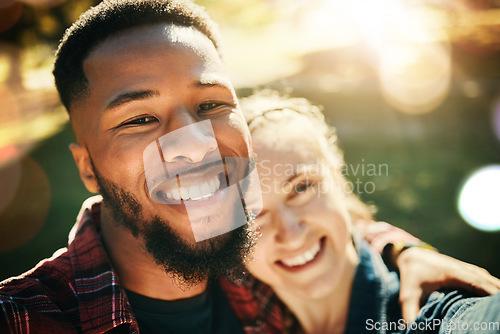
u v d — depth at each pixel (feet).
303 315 2.08
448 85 8.52
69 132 9.95
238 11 29.99
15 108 12.20
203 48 1.66
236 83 10.80
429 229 4.91
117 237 1.79
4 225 5.95
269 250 1.95
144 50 1.57
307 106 2.41
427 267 1.95
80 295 1.71
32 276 1.70
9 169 8.09
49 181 7.44
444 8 17.20
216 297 1.98
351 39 14.32
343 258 2.02
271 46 19.71
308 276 1.98
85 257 1.78
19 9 13.60
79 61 1.63
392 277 2.00
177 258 1.59
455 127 7.88
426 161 6.66
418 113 8.27
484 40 10.66
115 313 1.68
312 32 20.42
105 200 1.69
